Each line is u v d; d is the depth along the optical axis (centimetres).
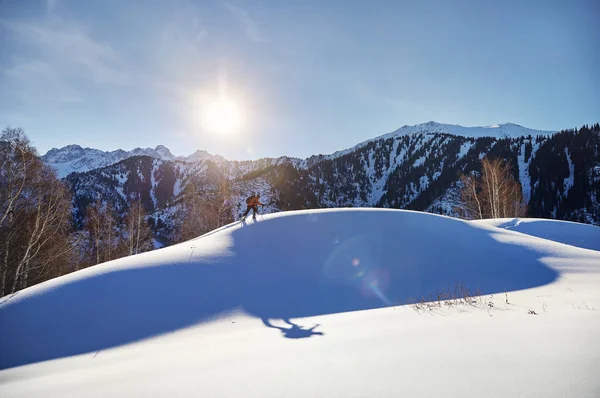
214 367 364
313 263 1276
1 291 1549
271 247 1362
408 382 239
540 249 1402
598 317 420
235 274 1133
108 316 845
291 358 363
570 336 328
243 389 263
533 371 234
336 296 1066
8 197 1519
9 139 1530
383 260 1323
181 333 776
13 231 1575
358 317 712
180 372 361
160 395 276
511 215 3541
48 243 1859
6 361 669
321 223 1580
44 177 1702
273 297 1024
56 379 459
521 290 987
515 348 304
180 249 1284
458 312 643
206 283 1051
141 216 3188
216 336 711
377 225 1588
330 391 236
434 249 1415
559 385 204
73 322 811
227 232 1475
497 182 3275
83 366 562
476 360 278
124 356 603
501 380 224
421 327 491
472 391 210
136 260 1149
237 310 920
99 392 318
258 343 528
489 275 1196
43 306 861
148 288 983
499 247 1438
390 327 528
